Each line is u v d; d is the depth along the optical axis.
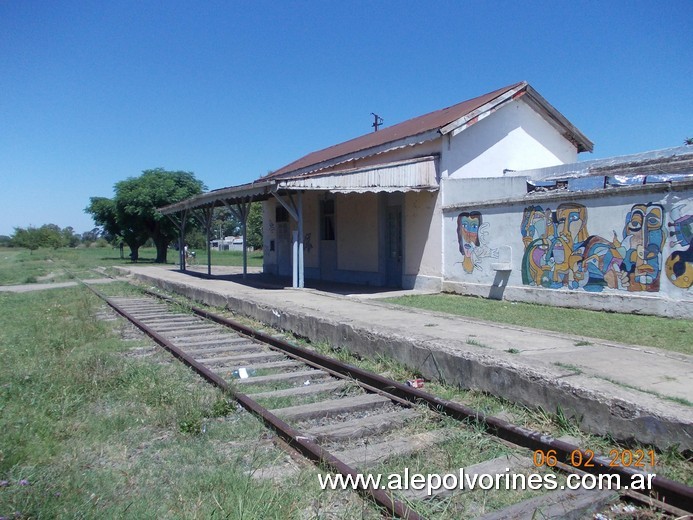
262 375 7.38
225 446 4.77
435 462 4.38
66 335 9.80
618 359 6.34
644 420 4.34
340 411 5.73
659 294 9.71
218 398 5.80
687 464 4.04
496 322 9.25
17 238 80.88
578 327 9.12
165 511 3.54
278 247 23.41
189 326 11.39
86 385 6.29
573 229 11.22
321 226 20.02
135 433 5.01
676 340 7.86
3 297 17.88
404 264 15.94
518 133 16.08
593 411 4.74
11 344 9.28
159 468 4.27
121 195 38.47
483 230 13.34
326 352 8.70
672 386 5.22
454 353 6.38
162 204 38.53
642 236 9.96
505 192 15.03
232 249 79.31
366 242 17.50
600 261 10.72
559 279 11.55
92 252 70.31
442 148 14.66
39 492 3.66
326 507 3.65
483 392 5.96
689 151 12.78
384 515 3.52
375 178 13.95
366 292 14.93
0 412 5.31
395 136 17.00
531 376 5.37
